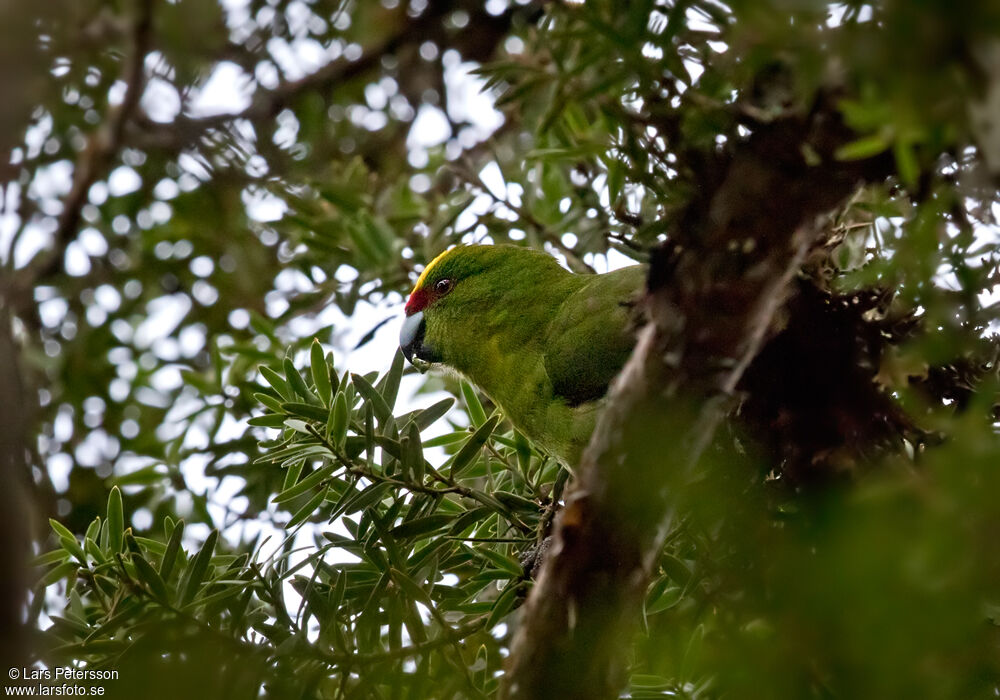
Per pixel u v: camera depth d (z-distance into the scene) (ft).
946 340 18.83
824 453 20.94
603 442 17.74
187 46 30.96
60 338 36.45
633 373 17.49
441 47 36.58
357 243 32.35
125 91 30.68
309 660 21.84
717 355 17.11
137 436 34.37
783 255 17.04
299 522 23.90
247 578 23.44
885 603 11.57
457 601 24.81
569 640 18.30
